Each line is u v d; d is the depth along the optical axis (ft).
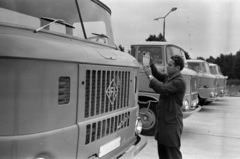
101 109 7.80
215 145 16.80
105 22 10.98
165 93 10.21
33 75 5.55
